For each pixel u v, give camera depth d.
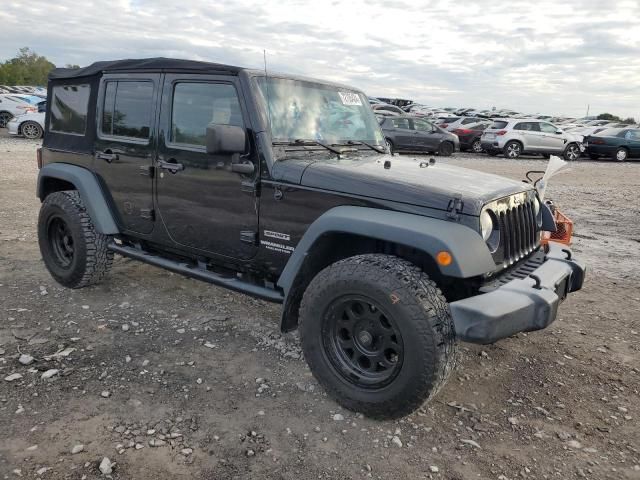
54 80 5.05
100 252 4.65
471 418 3.17
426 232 2.82
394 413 2.96
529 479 2.67
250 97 3.47
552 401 3.40
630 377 3.74
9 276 5.11
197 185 3.82
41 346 3.75
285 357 3.80
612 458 2.85
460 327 2.76
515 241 3.38
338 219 3.07
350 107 4.25
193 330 4.16
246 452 2.75
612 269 6.28
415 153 21.69
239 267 3.84
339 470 2.66
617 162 22.97
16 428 2.83
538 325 2.94
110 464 2.59
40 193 5.15
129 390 3.26
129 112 4.26
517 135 21.34
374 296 2.88
